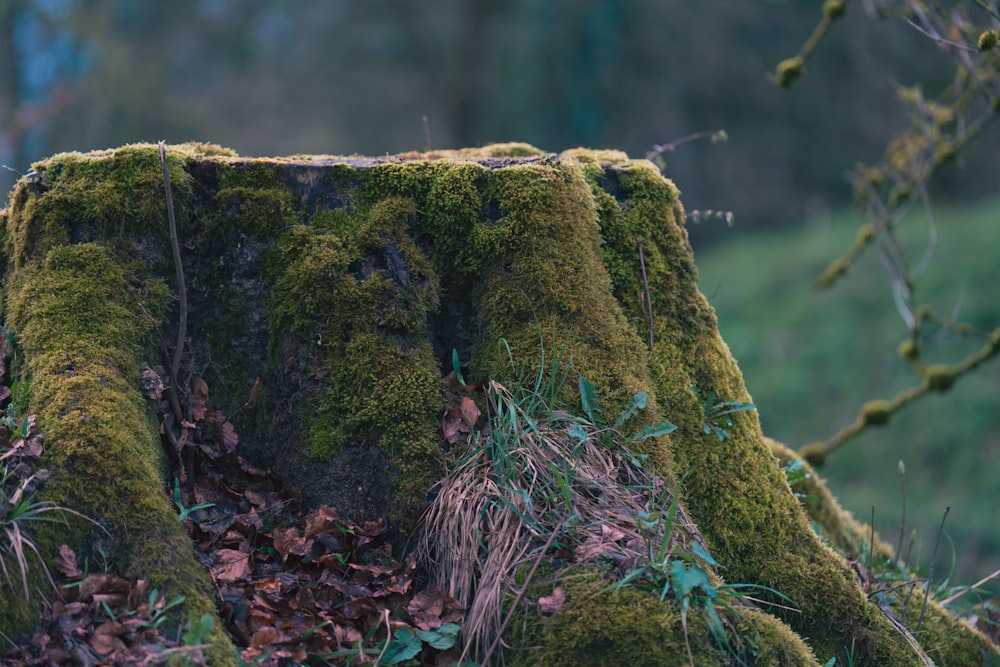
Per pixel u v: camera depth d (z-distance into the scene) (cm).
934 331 1219
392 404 285
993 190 1800
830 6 485
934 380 521
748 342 1409
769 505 306
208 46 2038
